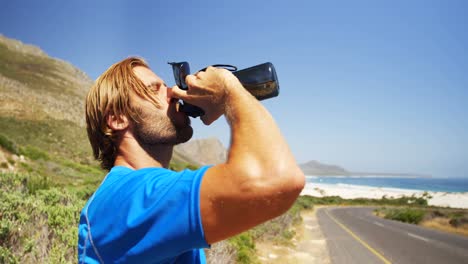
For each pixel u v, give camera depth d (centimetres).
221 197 76
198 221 77
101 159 122
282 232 1543
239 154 80
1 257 282
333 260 1104
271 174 76
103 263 89
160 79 118
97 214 94
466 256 1158
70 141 6631
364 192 11162
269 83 108
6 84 8719
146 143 113
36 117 7356
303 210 4222
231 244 764
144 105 111
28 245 296
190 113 114
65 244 333
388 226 2405
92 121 117
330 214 4006
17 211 342
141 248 82
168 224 79
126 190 91
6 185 563
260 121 84
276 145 80
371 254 1205
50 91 11625
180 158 15288
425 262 1064
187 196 79
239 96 89
